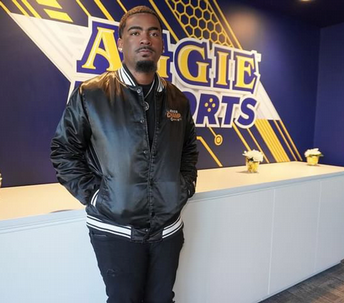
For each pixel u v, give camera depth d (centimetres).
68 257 128
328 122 312
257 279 199
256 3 256
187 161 138
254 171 231
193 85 230
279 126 293
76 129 110
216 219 173
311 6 260
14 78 163
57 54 174
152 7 204
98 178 114
